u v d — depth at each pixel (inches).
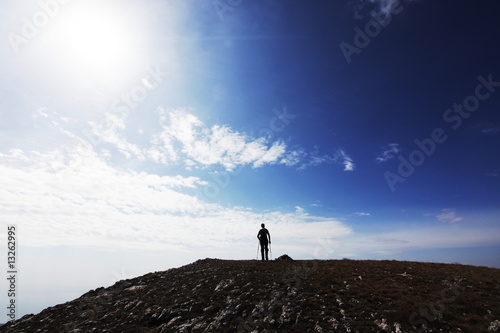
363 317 430.6
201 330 453.7
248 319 467.5
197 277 769.6
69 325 539.2
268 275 703.7
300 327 424.2
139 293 692.7
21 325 584.1
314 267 753.6
